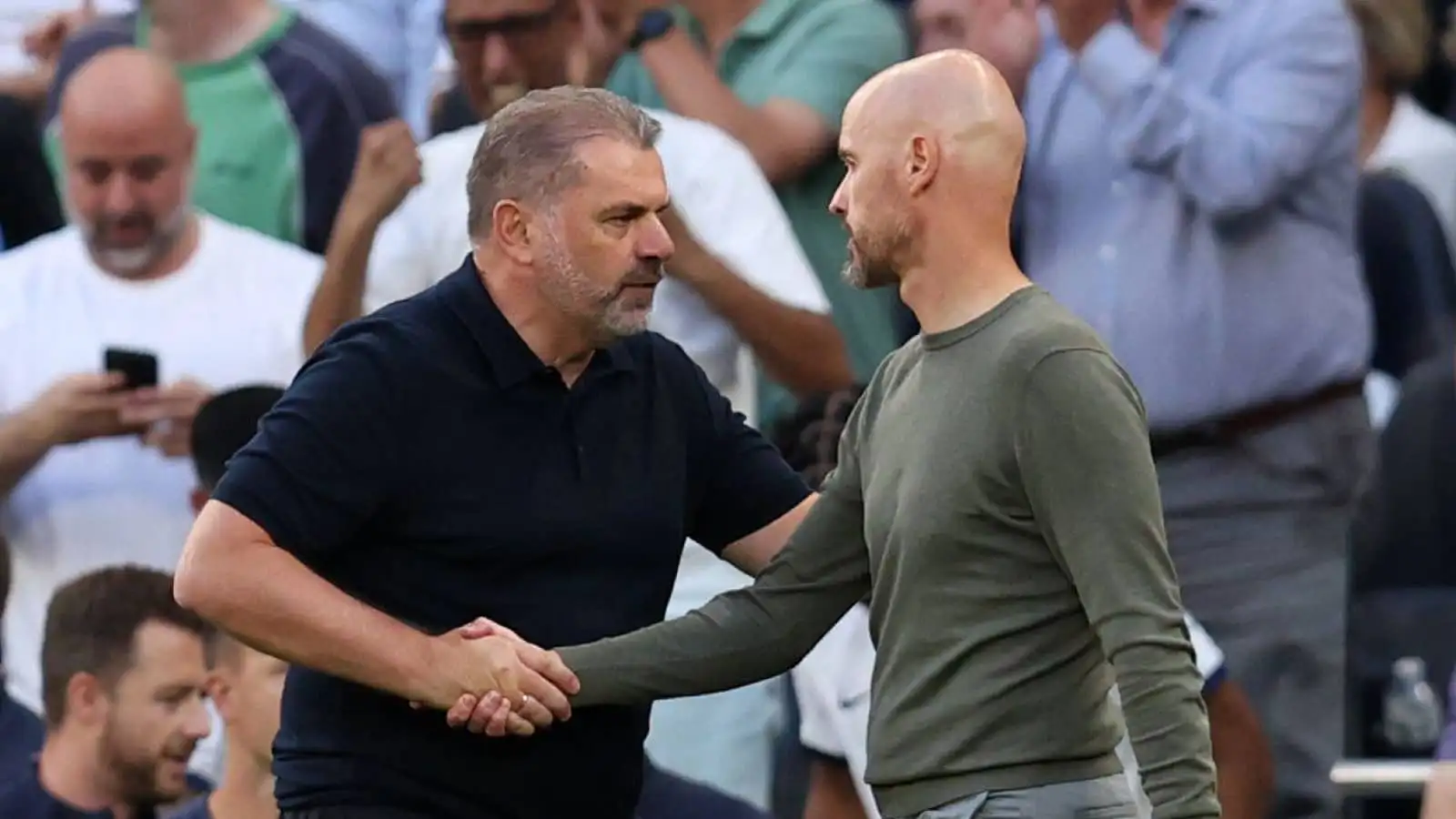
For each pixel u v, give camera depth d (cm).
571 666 1220
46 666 1798
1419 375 1956
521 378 1232
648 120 1246
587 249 1215
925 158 1139
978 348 1128
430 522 1223
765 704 1833
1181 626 1088
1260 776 1686
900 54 2039
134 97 1955
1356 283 1956
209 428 1902
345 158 2105
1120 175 1955
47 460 1930
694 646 1236
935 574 1130
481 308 1239
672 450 1277
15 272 1975
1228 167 1917
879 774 1155
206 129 2072
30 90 2148
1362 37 2198
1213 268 1928
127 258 1966
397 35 2175
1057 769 1120
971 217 1141
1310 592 1911
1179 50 1955
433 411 1222
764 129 1961
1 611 1912
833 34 2012
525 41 1903
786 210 1988
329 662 1190
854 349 2009
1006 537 1118
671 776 1686
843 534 1237
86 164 1953
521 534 1229
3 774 1812
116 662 1786
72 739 1798
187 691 1797
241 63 2089
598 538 1242
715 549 1334
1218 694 1683
